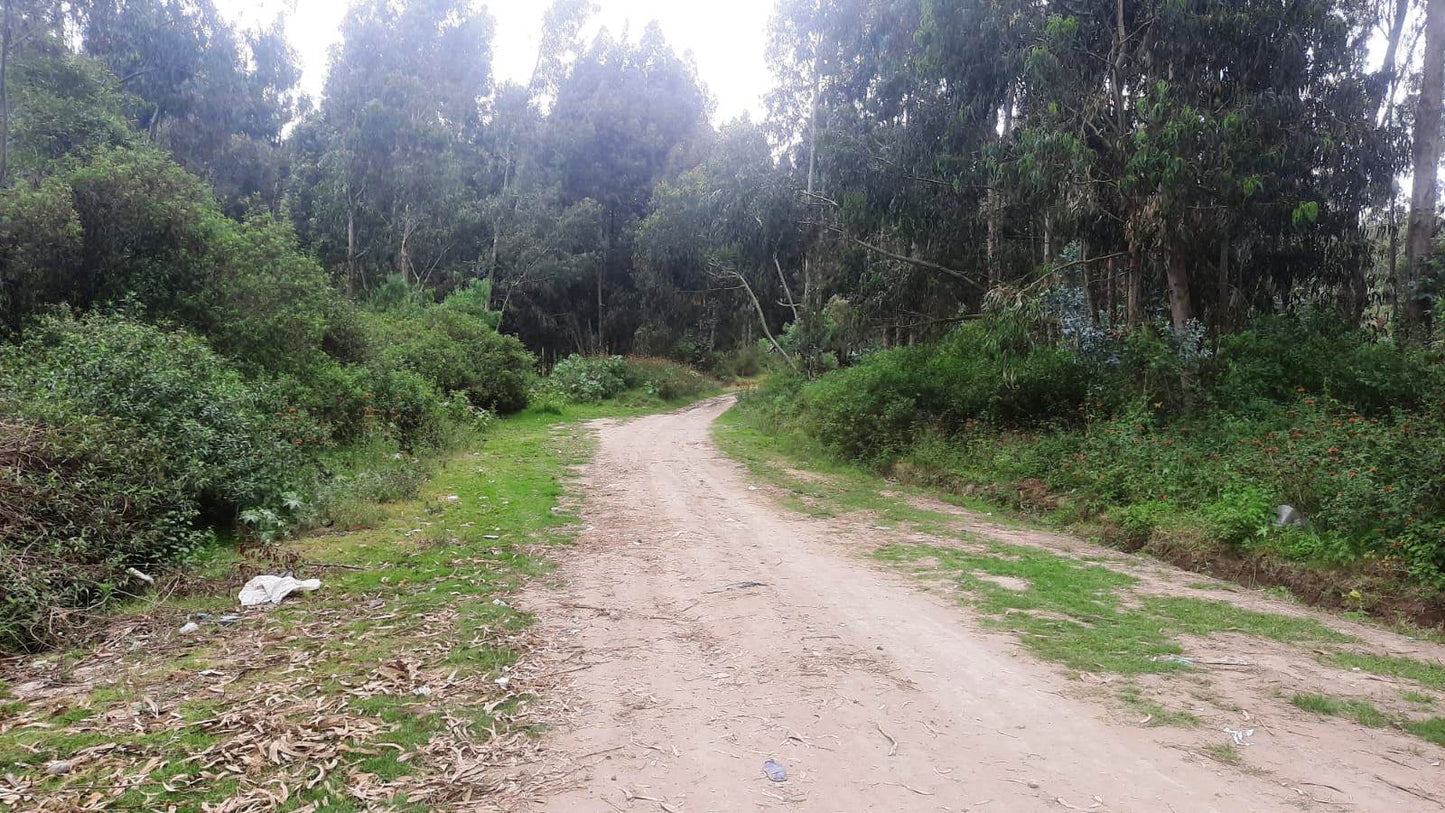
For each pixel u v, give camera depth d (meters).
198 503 7.82
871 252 20.84
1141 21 13.40
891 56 17.86
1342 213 13.92
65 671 4.53
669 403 37.50
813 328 26.91
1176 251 13.66
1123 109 13.52
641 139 51.25
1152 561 8.17
